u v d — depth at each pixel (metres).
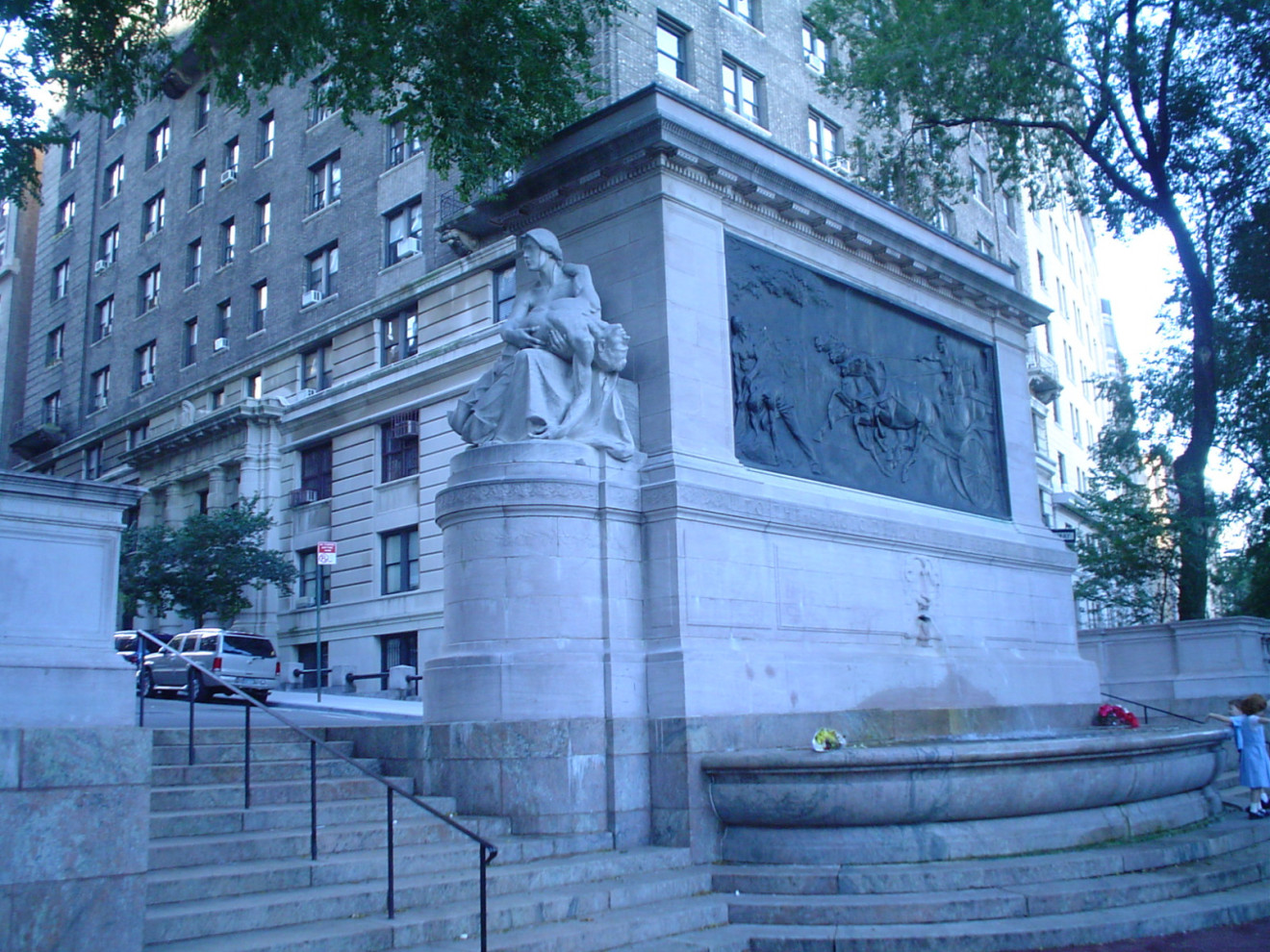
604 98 30.39
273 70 15.59
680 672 12.25
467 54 15.52
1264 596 37.16
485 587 12.55
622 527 12.97
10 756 6.77
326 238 43.84
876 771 11.05
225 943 7.59
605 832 11.67
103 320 59.03
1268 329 28.20
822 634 14.50
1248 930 10.38
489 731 11.75
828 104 40.06
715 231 14.79
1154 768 13.02
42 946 6.71
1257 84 25.98
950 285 18.95
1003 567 18.47
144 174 56.34
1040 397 52.41
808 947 9.59
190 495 47.25
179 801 10.05
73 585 7.43
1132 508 30.52
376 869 9.40
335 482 40.59
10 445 64.75
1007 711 16.77
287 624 41.28
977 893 10.38
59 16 14.48
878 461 16.73
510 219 15.94
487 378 14.01
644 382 13.84
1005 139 32.34
